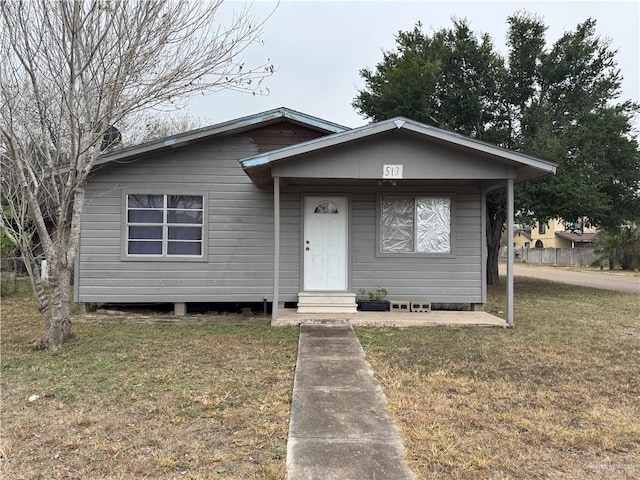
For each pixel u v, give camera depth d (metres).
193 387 4.39
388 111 14.96
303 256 9.10
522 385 4.57
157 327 7.48
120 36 5.54
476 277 9.10
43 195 6.67
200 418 3.65
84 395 4.16
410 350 5.94
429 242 9.16
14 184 6.76
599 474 2.87
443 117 14.88
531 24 14.70
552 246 41.16
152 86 5.80
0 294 10.92
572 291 13.95
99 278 8.79
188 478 2.76
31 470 2.84
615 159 13.79
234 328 7.40
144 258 8.88
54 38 5.55
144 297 8.86
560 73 14.70
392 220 9.20
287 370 4.99
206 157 9.02
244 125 8.72
